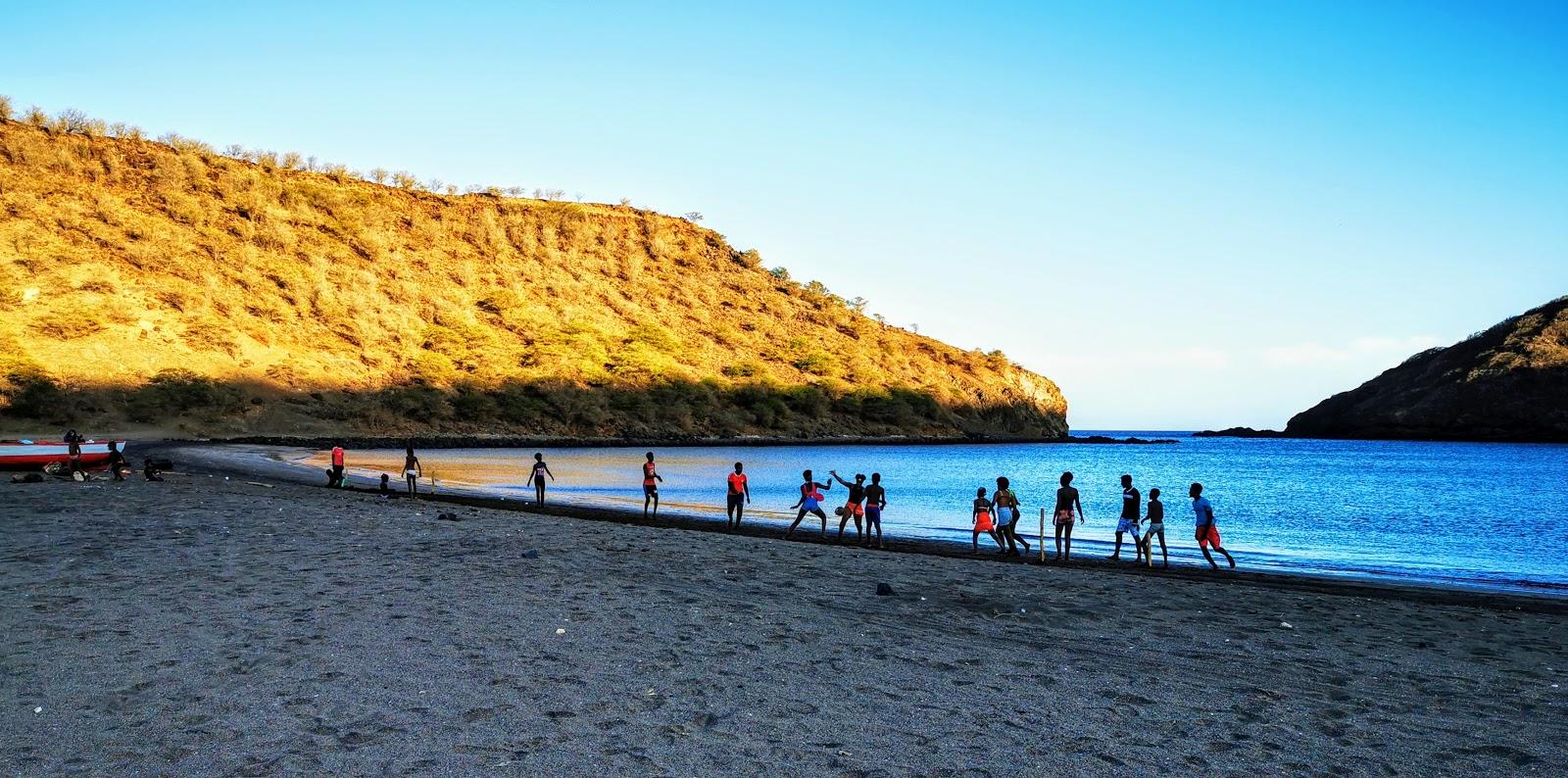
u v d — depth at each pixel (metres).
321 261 131.50
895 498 44.34
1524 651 9.89
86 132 140.25
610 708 6.72
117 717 6.17
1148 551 18.06
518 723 6.32
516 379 122.25
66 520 16.25
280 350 109.62
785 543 18.73
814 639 9.23
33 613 8.98
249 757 5.55
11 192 114.75
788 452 110.69
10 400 82.12
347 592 10.58
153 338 99.50
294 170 168.88
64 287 100.69
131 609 9.29
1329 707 7.37
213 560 12.45
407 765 5.50
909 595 12.07
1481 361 176.00
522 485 41.16
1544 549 25.28
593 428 120.38
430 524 18.16
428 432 107.44
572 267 169.88
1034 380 190.12
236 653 7.80
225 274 118.94
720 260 196.50
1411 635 10.66
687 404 132.38
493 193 188.75
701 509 30.30
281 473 39.50
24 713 6.20
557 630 9.08
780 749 6.03
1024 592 12.77
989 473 72.75
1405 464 90.75
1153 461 101.56
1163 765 5.95
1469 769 6.02
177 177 135.62
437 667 7.59
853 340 177.38
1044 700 7.34
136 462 40.75
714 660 8.20
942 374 175.00
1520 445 152.88
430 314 134.50
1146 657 8.97
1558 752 6.38
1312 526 32.00
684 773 5.54
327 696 6.75
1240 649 9.52
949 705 7.12
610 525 20.86
